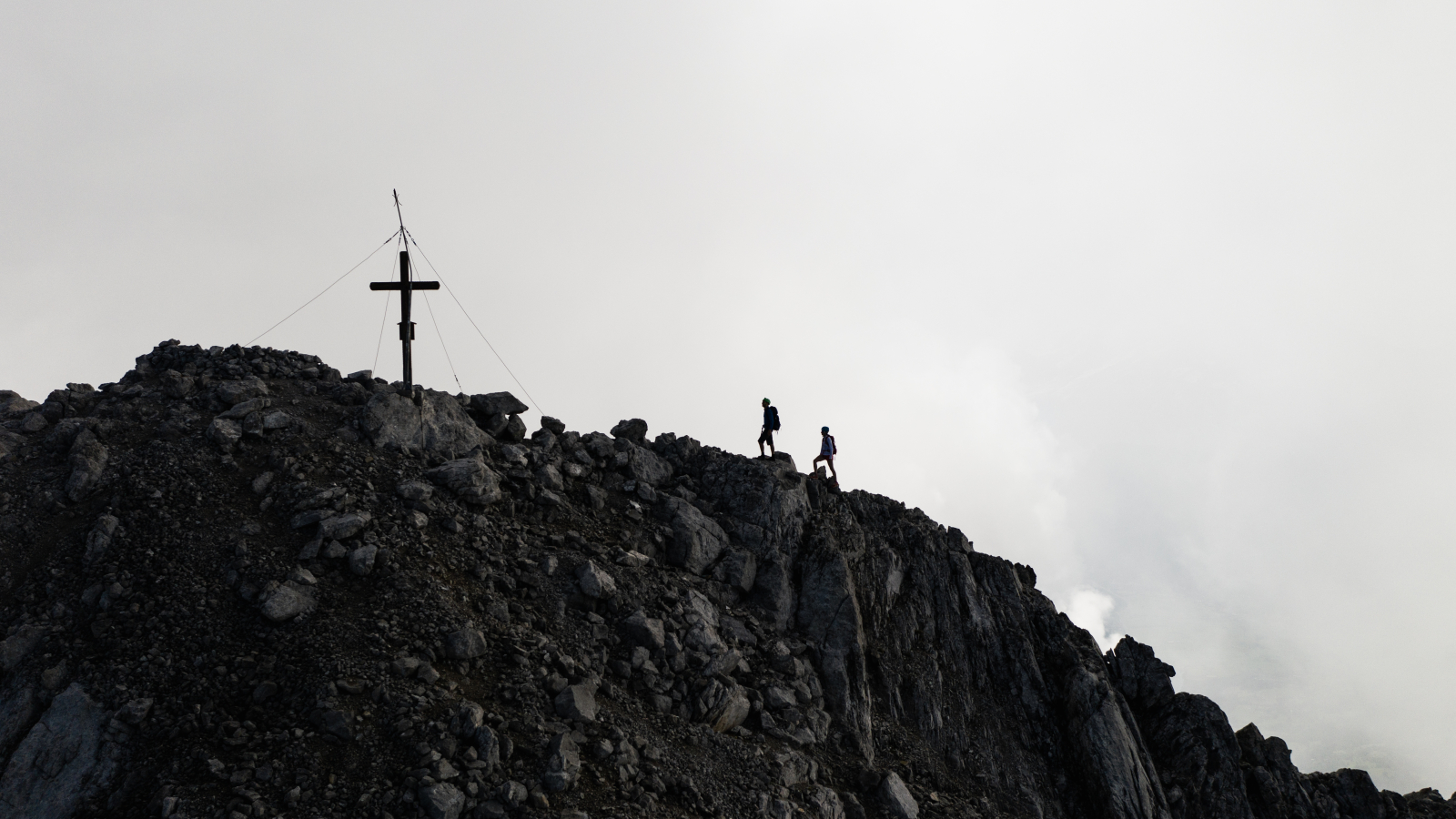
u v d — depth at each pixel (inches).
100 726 533.3
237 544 648.4
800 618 881.5
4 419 762.2
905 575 1005.2
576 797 549.6
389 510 718.5
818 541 939.3
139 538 641.0
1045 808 838.5
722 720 705.0
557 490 870.4
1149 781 881.5
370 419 807.1
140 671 558.9
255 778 501.0
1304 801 928.9
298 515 683.4
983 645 971.3
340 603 624.1
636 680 691.4
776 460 1060.5
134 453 718.5
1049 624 1031.0
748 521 935.0
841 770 741.3
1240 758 940.0
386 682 569.3
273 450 747.4
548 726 591.2
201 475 702.5
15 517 654.5
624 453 964.0
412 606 634.2
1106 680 941.8
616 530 854.5
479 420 932.6
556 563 751.7
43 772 515.5
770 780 657.6
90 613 595.8
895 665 906.1
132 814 487.8
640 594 773.3
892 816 709.3
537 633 673.0
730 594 864.9
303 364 899.4
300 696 554.3
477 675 613.0
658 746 629.9
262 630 595.5
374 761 524.1
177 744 522.6
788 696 767.1
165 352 869.8
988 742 877.8
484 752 544.4
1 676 565.0
